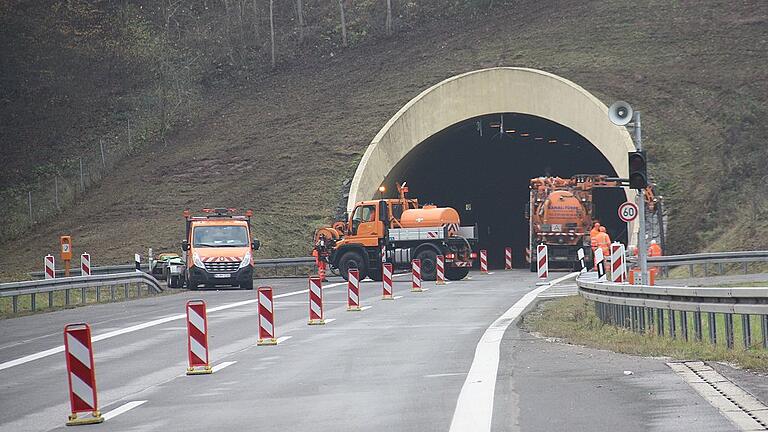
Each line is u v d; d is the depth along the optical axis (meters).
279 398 45.53
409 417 38.69
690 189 179.00
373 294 124.19
